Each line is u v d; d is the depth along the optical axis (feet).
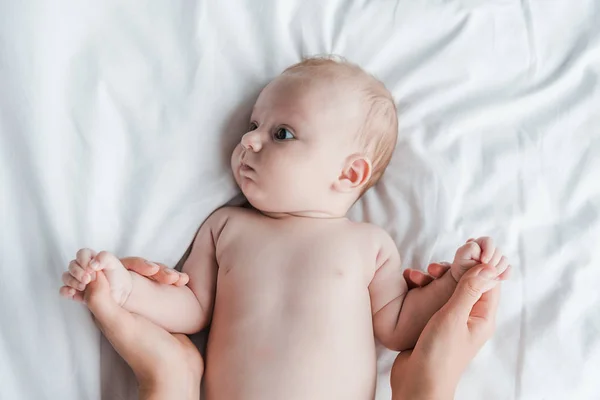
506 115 4.12
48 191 3.29
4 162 3.27
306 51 3.96
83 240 3.35
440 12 4.14
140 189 3.53
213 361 3.40
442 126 4.03
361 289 3.54
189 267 3.66
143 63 3.57
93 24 3.47
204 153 3.68
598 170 4.05
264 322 3.37
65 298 3.29
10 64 3.25
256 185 3.59
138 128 3.55
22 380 3.21
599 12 4.28
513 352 3.74
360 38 4.06
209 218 3.74
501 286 3.82
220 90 3.72
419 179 3.93
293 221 3.64
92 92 3.43
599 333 3.77
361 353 3.41
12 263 3.23
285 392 3.25
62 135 3.36
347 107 3.59
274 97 3.61
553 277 3.85
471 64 4.15
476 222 3.91
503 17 4.21
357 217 3.98
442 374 3.27
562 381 3.71
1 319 3.20
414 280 3.61
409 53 4.14
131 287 3.23
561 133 4.10
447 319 3.28
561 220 3.96
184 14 3.66
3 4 3.24
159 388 3.23
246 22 3.80
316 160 3.55
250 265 3.51
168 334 3.35
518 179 4.00
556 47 4.25
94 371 3.34
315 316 3.37
